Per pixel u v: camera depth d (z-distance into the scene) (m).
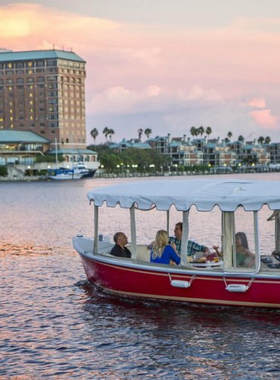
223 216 22.03
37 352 18.91
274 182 23.34
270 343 19.20
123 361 18.05
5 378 16.97
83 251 26.02
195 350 18.77
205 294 22.34
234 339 19.59
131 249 24.36
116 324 21.45
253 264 21.97
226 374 16.95
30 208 90.06
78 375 17.11
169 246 23.28
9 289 27.53
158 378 16.77
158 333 20.36
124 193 23.62
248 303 21.92
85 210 82.50
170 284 22.75
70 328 21.23
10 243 45.19
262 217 59.84
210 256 23.80
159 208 22.58
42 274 31.14
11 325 21.75
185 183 23.61
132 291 23.84
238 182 23.47
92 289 26.77
